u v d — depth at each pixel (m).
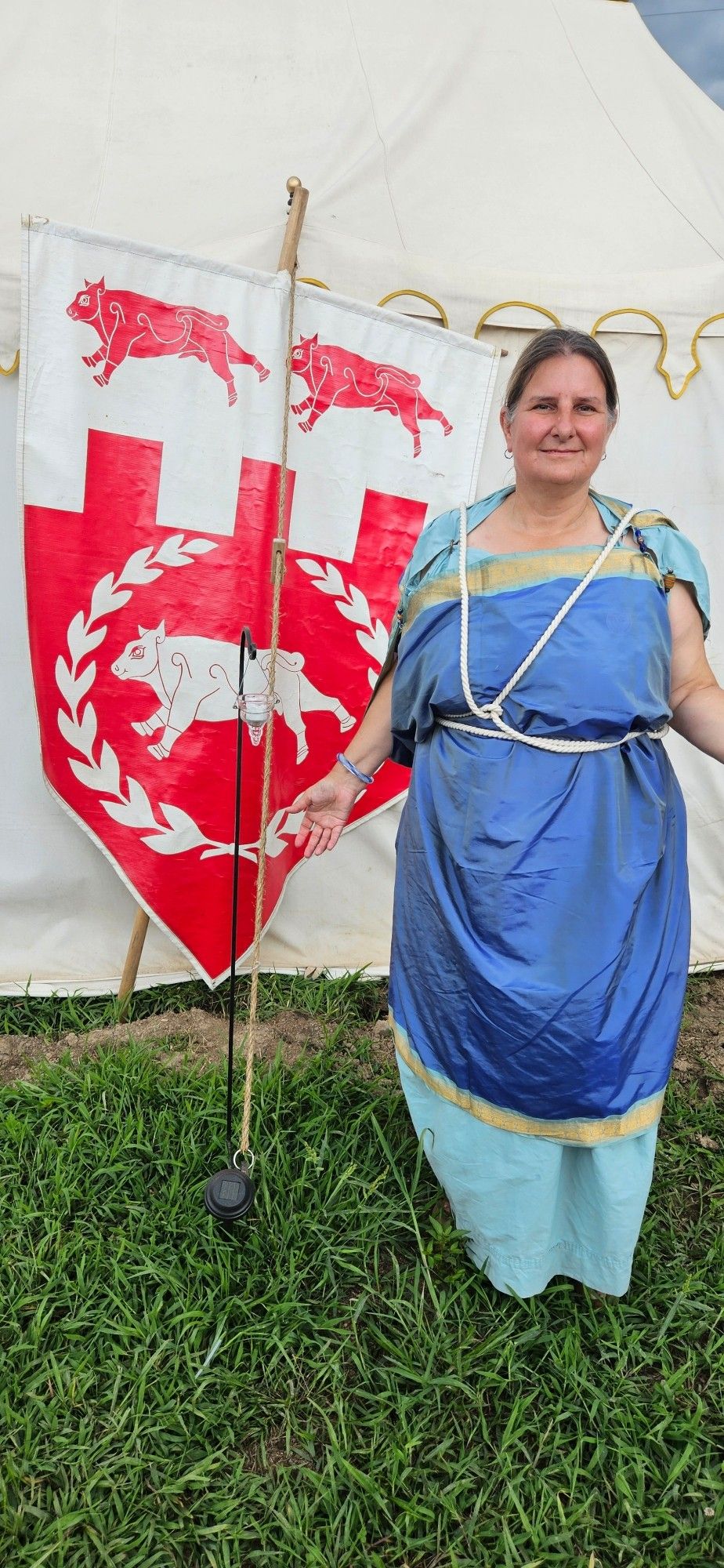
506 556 1.75
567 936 1.72
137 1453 1.70
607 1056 1.73
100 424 2.58
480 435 2.91
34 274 2.44
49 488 2.58
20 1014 3.08
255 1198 2.14
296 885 3.30
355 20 3.12
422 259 2.77
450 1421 1.80
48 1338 1.89
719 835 3.42
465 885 1.77
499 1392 1.84
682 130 3.29
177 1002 3.16
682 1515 1.68
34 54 2.94
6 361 2.66
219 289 2.57
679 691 1.86
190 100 2.91
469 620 1.75
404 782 3.14
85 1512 1.59
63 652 2.70
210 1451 1.71
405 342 2.78
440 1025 1.88
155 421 2.62
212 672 2.82
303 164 2.82
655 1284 2.07
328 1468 1.68
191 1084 2.55
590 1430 1.79
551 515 1.76
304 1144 2.33
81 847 3.10
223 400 2.65
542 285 2.84
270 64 2.99
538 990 1.70
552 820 1.72
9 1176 2.22
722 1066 2.90
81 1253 2.05
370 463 2.86
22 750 2.99
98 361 2.54
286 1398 1.82
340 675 2.99
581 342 1.67
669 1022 1.82
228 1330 1.91
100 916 3.19
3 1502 1.59
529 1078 1.75
